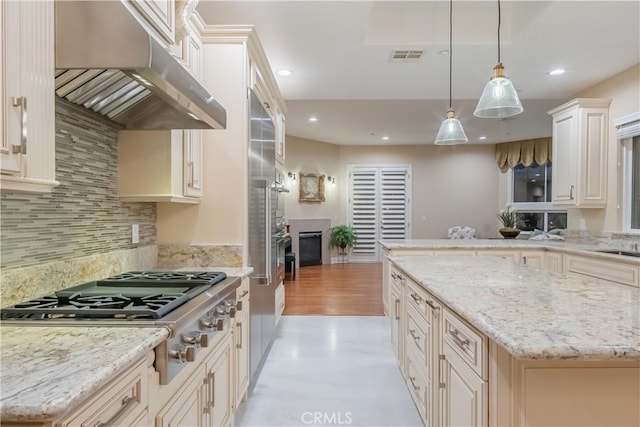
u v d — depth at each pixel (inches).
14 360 36.3
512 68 144.3
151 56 49.9
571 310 51.9
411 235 366.6
